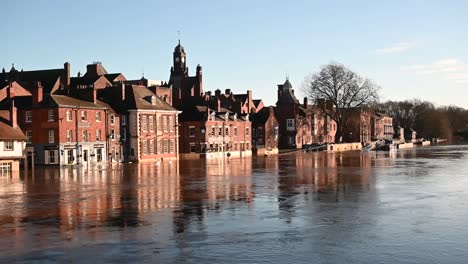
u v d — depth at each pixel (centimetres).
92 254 2130
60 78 10656
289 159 9188
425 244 2214
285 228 2581
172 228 2620
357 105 12450
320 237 2366
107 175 5881
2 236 2481
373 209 3106
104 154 8381
